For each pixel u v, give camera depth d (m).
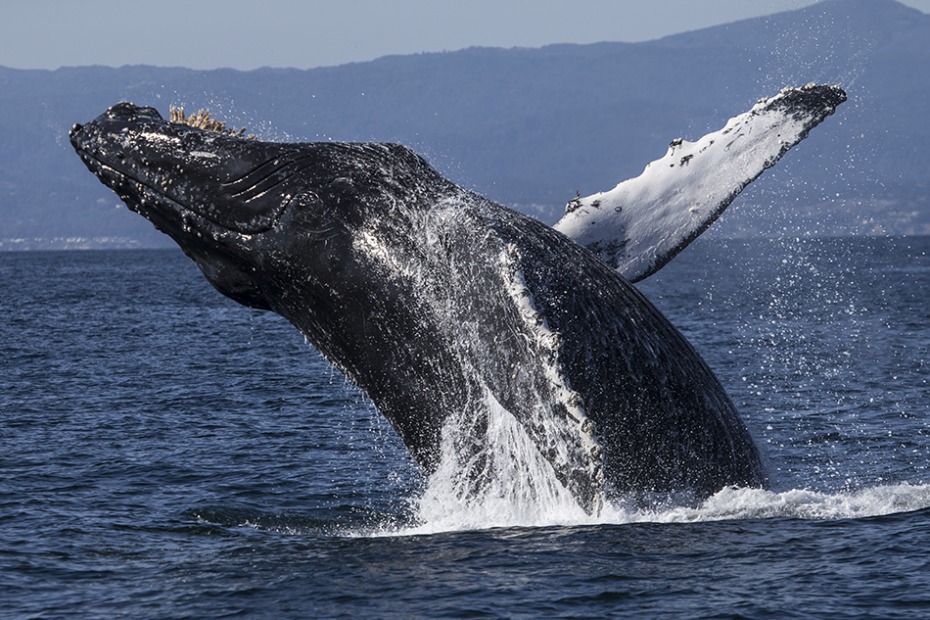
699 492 50.53
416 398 50.50
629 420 48.00
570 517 51.19
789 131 55.62
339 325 50.53
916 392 103.69
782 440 79.56
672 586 44.66
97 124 51.94
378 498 67.12
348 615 43.31
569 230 56.28
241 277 51.91
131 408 109.19
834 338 163.25
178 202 50.53
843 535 49.88
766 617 41.97
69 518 62.84
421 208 48.53
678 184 56.44
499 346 45.12
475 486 51.84
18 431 95.69
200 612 44.66
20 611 46.38
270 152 49.88
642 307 49.97
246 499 67.75
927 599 43.19
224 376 133.00
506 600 43.91
